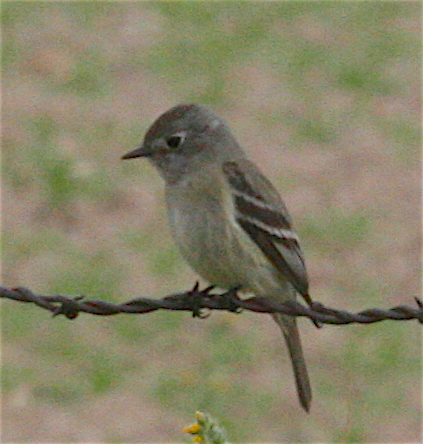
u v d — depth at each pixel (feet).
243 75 68.39
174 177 30.50
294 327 30.53
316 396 44.62
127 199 56.44
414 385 45.65
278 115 64.75
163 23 73.26
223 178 30.04
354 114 65.10
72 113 63.26
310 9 75.72
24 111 62.95
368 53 71.10
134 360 45.98
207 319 48.29
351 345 47.42
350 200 57.62
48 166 57.62
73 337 46.96
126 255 52.54
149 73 67.77
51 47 69.26
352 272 52.54
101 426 42.45
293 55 70.59
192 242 30.19
